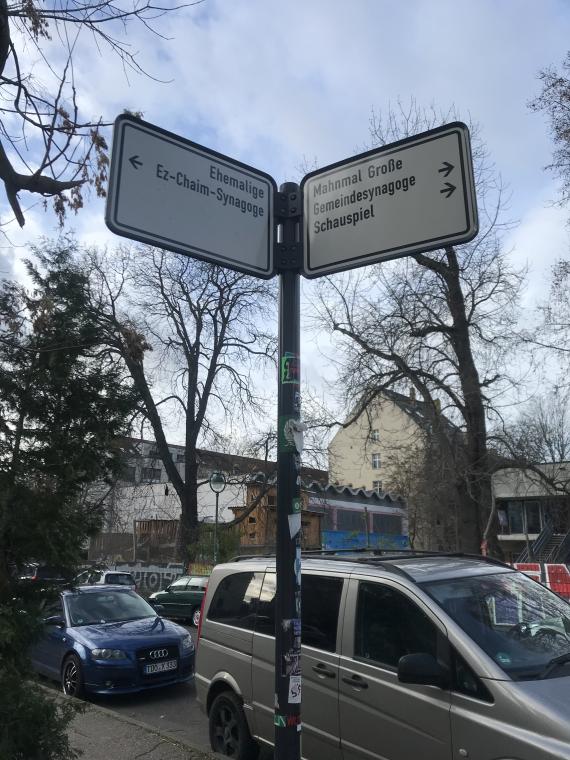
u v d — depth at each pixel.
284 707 2.35
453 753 3.71
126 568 27.95
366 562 5.01
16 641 3.93
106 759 5.43
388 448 21.31
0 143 3.94
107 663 8.36
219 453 27.58
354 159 2.67
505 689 3.57
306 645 4.94
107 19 4.03
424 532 34.41
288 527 2.46
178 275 26.89
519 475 21.27
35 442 4.54
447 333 17.53
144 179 2.40
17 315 4.65
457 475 17.08
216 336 27.16
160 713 8.05
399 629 4.36
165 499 38.41
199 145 2.56
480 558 5.37
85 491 4.90
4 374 4.56
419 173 2.50
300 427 2.56
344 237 2.63
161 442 26.38
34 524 4.16
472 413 17.14
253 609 5.82
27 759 3.79
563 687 3.62
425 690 3.97
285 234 2.77
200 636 6.32
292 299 2.71
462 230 2.38
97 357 4.90
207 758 5.47
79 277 5.12
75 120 4.20
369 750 4.28
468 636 3.93
